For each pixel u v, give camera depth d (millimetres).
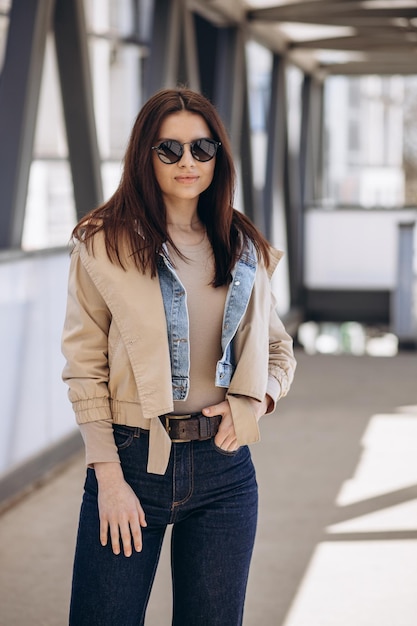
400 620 3607
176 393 2115
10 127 5488
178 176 2135
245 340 2182
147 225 2105
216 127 2186
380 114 16281
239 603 2197
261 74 12156
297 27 11523
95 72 7590
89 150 6586
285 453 6199
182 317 2107
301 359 10117
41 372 5605
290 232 13477
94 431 2092
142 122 2158
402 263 10906
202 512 2168
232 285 2162
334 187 16234
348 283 14289
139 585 2131
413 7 10047
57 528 4711
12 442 5199
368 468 5820
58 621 3621
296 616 3643
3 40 5574
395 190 16406
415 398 8047
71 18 6289
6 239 5477
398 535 4566
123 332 2084
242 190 10812
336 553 4332
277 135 12141
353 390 8398
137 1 8023
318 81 14664
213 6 8828
